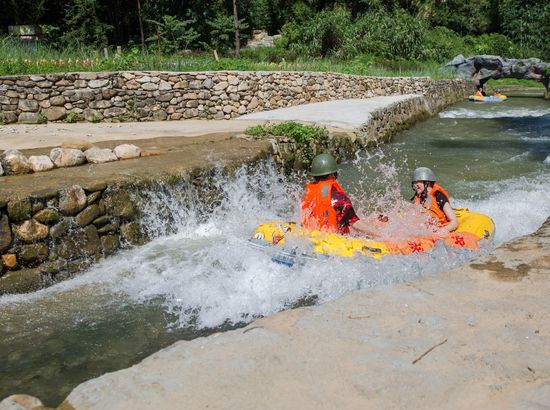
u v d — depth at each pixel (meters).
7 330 4.66
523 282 3.92
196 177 7.79
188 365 2.88
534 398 2.46
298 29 34.66
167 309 4.96
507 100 30.42
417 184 6.13
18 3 28.70
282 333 3.22
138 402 2.57
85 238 6.15
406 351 2.96
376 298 3.70
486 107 26.86
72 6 29.80
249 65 19.27
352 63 28.23
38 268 5.70
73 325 4.73
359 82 22.09
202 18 32.84
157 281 5.59
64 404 2.60
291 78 18.33
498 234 6.91
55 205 5.88
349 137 12.91
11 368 4.04
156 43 31.20
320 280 5.21
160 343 4.38
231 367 2.83
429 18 45.00
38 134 11.10
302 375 2.75
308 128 11.50
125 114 14.24
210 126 13.18
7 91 12.83
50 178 6.71
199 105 15.26
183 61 17.78
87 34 28.98
